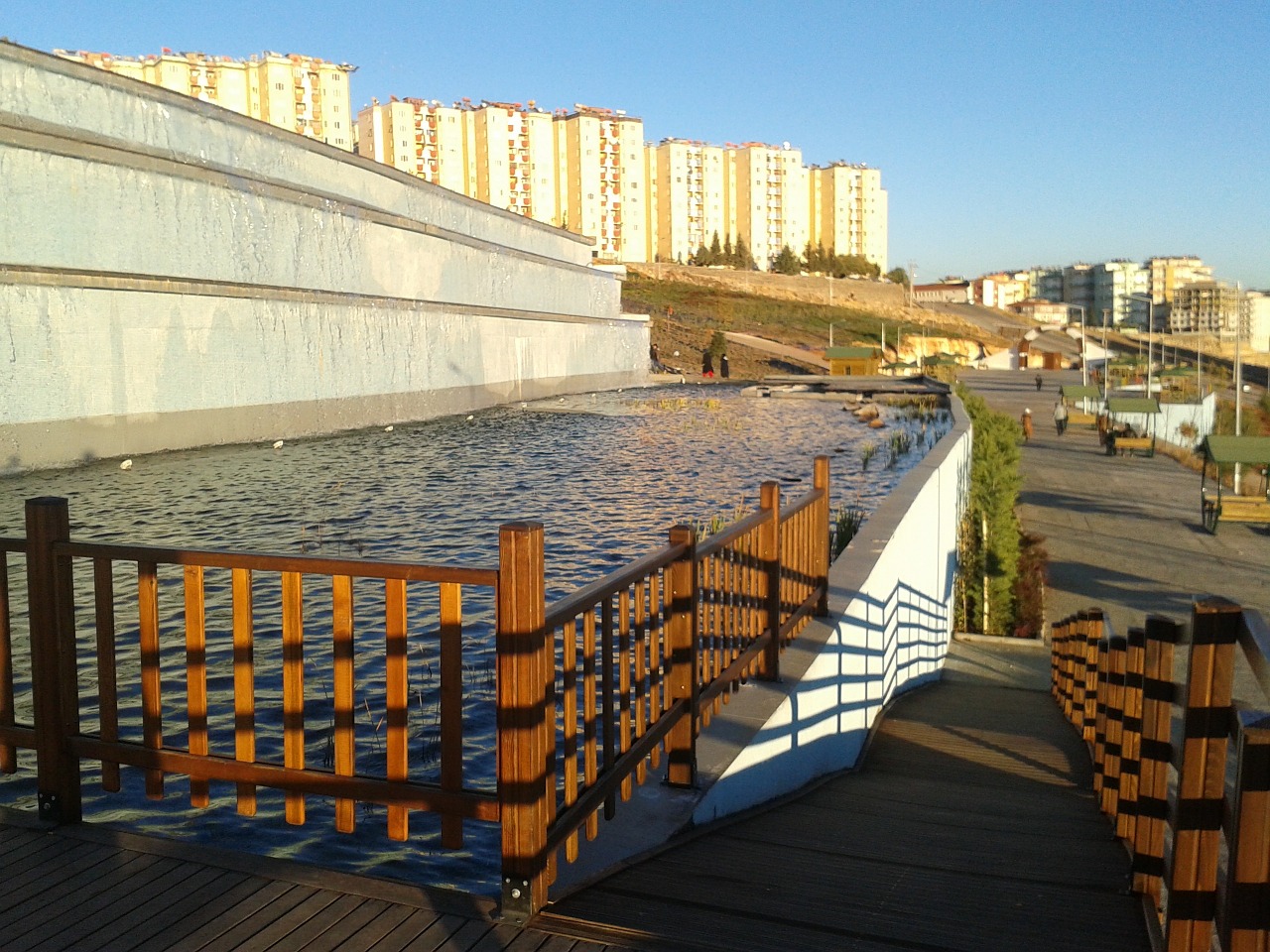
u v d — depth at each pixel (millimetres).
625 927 3156
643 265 108188
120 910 3160
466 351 38438
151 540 13125
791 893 3678
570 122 117312
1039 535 20031
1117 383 64062
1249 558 18672
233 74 98938
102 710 3750
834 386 52156
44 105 20281
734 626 5379
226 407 25297
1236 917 2096
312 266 28891
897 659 9922
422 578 3256
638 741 3994
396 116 110375
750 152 132500
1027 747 8023
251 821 5176
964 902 3750
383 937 3020
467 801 3234
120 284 21781
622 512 15805
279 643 8305
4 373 19266
